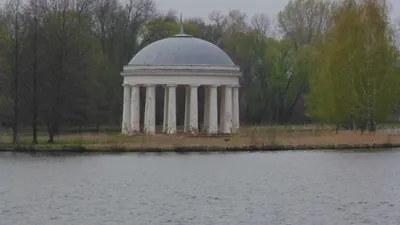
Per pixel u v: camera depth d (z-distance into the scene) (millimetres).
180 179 138250
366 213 106938
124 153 178125
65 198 119500
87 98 199000
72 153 178875
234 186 130250
